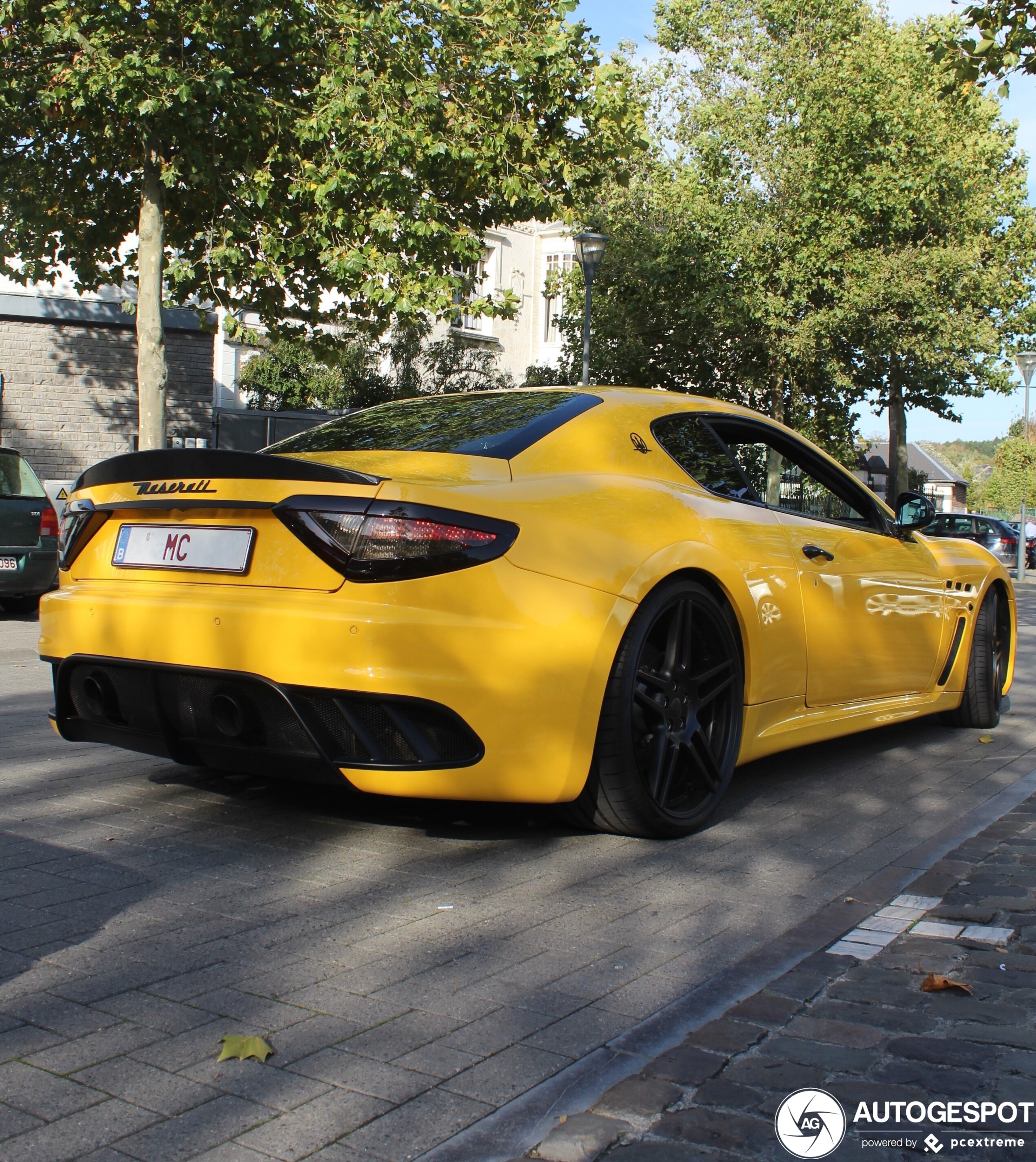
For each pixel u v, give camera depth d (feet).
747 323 76.18
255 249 39.06
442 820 11.59
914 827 11.89
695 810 11.37
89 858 10.14
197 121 34.22
